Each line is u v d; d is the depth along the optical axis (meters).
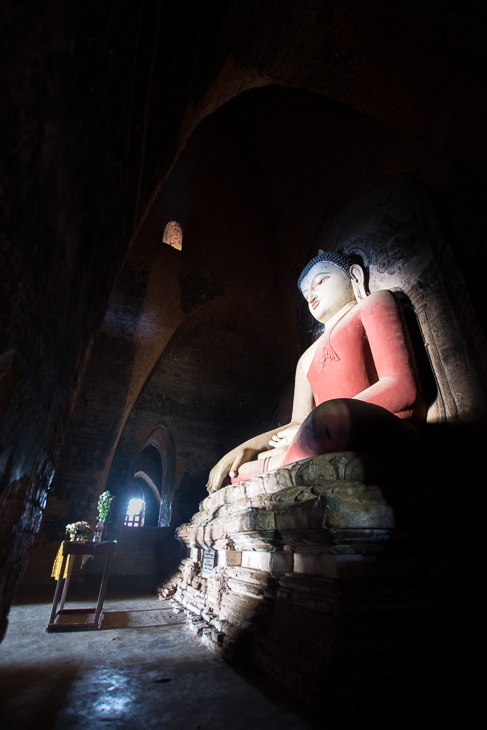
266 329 10.45
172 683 2.11
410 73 4.42
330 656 1.78
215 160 9.58
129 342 8.70
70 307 1.39
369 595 1.99
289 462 3.33
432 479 2.65
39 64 0.75
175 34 1.85
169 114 2.37
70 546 3.50
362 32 4.27
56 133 0.89
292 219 8.92
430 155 4.98
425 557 2.24
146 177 2.42
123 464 9.07
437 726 1.60
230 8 2.98
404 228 5.18
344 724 1.61
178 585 4.98
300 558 2.45
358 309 4.34
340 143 6.79
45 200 0.92
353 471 2.39
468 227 4.47
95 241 1.55
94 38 0.96
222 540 3.52
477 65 4.02
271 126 8.17
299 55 4.60
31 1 0.67
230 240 10.02
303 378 5.13
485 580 2.39
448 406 4.00
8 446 1.10
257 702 1.85
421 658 1.86
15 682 2.06
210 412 10.27
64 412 1.96
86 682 2.10
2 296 0.84
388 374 3.72
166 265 9.32
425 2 3.66
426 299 4.59
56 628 3.27
